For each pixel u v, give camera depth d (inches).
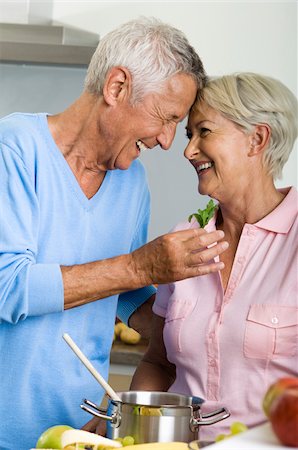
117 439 64.2
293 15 175.6
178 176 169.5
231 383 77.9
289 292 77.0
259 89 80.0
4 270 77.5
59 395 83.7
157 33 80.5
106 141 83.7
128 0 180.1
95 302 86.8
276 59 176.6
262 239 80.9
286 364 76.4
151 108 80.6
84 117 84.0
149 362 89.5
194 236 76.5
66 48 160.7
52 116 87.3
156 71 79.3
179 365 82.2
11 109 167.0
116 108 81.7
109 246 88.5
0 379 82.6
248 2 176.7
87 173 86.7
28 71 165.9
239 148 80.9
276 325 76.4
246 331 77.2
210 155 81.1
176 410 64.0
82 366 85.7
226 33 177.6
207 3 177.9
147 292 95.2
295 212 80.9
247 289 79.2
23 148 82.0
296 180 174.7
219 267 76.3
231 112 79.7
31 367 82.4
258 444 44.6
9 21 169.9
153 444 60.7
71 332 84.6
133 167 91.6
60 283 76.9
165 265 76.2
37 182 82.6
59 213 84.1
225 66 177.8
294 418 43.8
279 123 80.6
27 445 83.0
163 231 170.6
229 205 82.7
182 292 83.2
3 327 82.2
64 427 65.1
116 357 155.9
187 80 80.4
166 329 83.1
